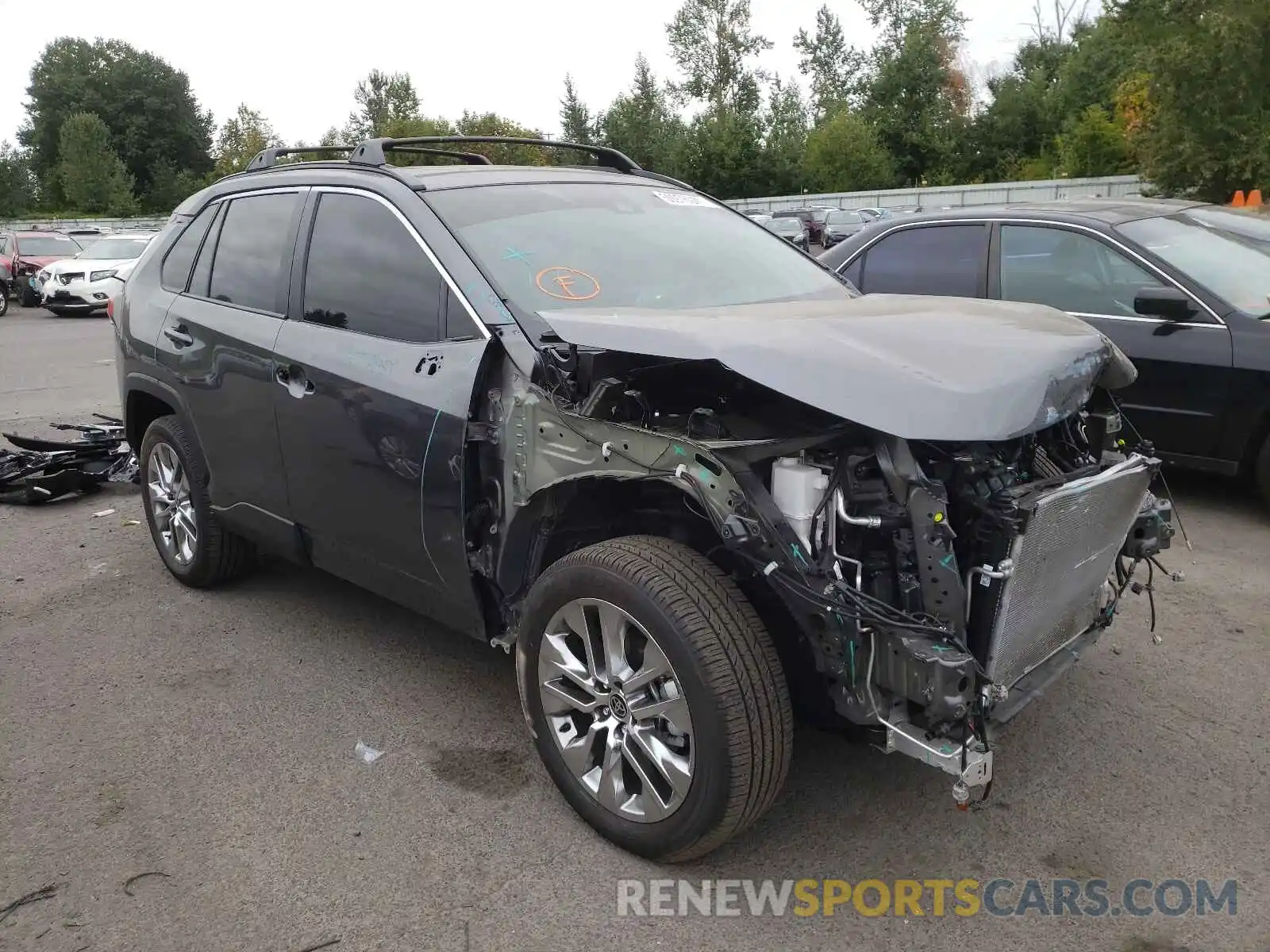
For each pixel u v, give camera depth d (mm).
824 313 3055
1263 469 5402
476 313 3213
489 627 3344
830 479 2553
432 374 3244
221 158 62062
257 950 2566
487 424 3139
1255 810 3088
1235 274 5648
